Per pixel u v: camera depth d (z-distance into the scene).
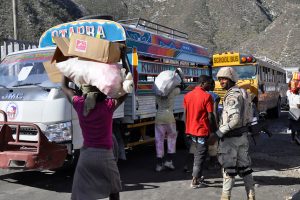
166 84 7.88
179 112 10.56
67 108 6.69
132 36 8.42
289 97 11.79
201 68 12.61
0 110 6.64
